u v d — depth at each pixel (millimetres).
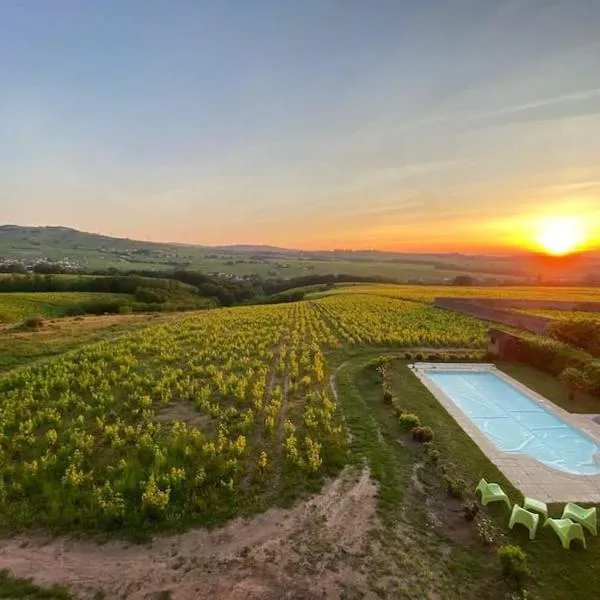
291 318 49656
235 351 31312
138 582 9508
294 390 22297
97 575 9719
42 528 11273
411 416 18000
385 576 9711
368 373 26234
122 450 15523
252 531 11211
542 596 9273
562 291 91312
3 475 13602
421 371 26844
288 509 12172
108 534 11055
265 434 17047
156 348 31375
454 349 33562
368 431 17531
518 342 29172
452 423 18625
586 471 15578
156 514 11633
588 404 21688
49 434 16047
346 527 11398
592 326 29266
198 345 33250
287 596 9141
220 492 12805
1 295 66062
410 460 15203
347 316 49562
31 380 23141
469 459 15430
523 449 17781
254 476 13688
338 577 9664
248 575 9711
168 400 20500
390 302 65938
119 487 12812
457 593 9297
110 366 26516
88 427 17688
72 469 13539
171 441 15969
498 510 12305
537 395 22953
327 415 18547
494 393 23953
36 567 9945
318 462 14250
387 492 13078
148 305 70812
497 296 75625
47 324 44281
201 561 10148
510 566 9609
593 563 10289
